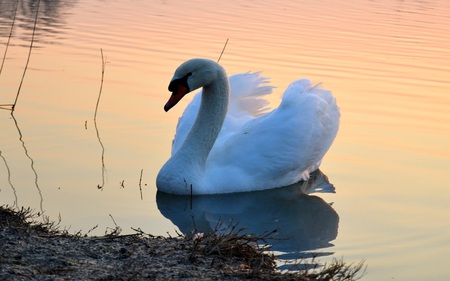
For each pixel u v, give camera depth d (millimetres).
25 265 8492
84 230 10656
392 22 28734
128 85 18672
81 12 28688
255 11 30125
